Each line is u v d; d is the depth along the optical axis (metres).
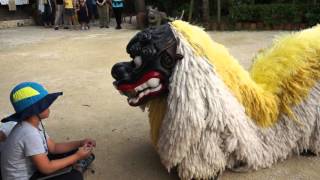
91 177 3.51
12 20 16.16
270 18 12.27
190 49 2.96
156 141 3.25
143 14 13.60
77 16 14.37
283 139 3.42
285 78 3.35
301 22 12.04
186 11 13.88
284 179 3.33
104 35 12.39
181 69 2.93
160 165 3.66
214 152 3.05
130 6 17.20
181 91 2.90
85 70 7.50
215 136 3.03
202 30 3.14
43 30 14.45
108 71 7.31
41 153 2.84
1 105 5.61
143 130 4.44
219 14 12.84
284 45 3.47
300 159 3.61
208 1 13.23
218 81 2.99
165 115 3.06
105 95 5.79
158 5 15.27
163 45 2.93
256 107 3.25
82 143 3.34
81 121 4.81
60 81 6.77
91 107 5.29
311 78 3.35
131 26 14.47
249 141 3.19
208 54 3.02
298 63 3.33
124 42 10.74
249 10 12.46
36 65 8.21
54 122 4.80
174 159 3.05
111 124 4.66
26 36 12.90
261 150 3.36
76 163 3.27
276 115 3.35
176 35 2.98
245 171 3.40
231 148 3.10
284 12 12.09
